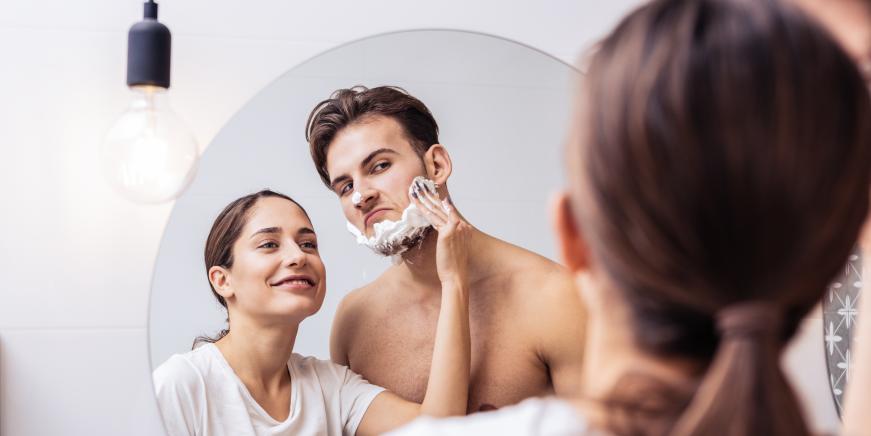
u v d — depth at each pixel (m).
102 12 1.11
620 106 0.43
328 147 1.08
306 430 1.05
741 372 0.41
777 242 0.42
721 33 0.42
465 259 1.06
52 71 1.10
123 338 1.09
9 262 1.08
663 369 0.46
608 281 0.46
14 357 1.08
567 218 0.50
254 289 1.06
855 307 1.14
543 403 0.50
